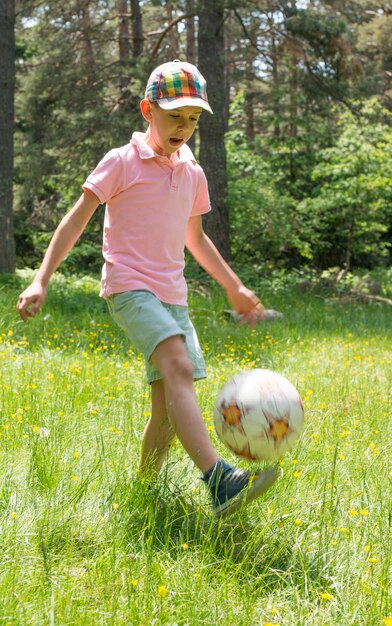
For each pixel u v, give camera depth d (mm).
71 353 7457
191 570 2707
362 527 3115
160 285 3484
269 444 3068
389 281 21531
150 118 3566
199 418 3193
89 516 3131
